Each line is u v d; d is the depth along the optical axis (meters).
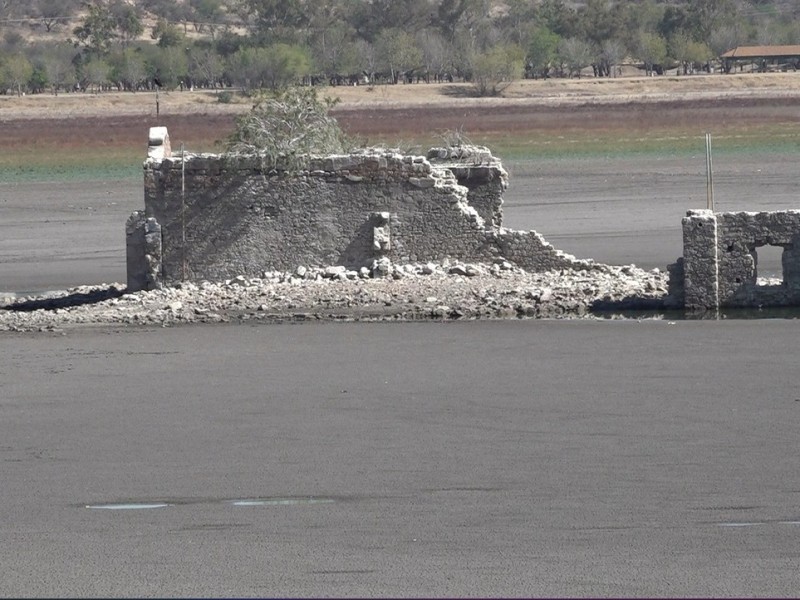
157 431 81.75
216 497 67.56
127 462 74.81
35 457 76.56
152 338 111.75
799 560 56.16
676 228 170.12
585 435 78.00
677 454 73.31
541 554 57.59
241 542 60.16
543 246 129.12
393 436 79.00
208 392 92.00
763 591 52.34
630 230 170.50
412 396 89.00
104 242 177.00
